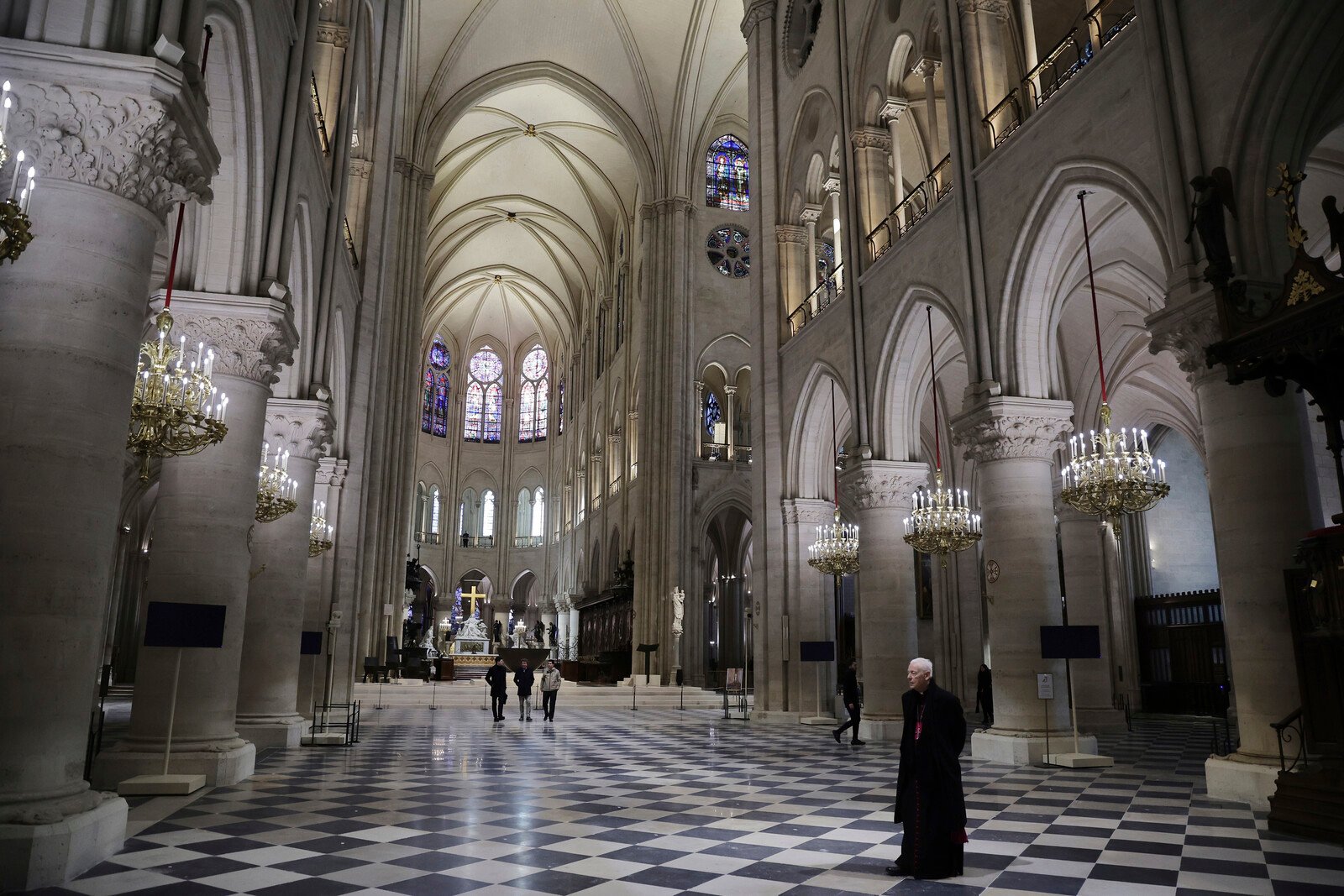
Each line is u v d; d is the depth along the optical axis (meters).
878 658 18.30
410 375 35.47
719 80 37.97
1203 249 10.04
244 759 10.63
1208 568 26.61
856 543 20.42
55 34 6.59
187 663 10.05
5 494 5.96
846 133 21.16
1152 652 26.58
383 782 10.58
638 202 43.78
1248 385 9.44
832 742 16.58
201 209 10.82
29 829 5.57
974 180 15.58
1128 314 21.41
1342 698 7.56
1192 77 10.59
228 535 10.47
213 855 6.56
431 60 36.00
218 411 10.22
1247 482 9.34
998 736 13.45
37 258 6.34
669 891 5.71
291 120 11.60
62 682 5.99
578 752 14.36
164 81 6.70
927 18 17.97
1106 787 10.48
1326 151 13.84
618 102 38.94
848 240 20.55
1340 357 7.59
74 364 6.30
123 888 5.58
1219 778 9.54
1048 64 14.71
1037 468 14.18
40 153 6.48
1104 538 27.11
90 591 6.24
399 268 35.62
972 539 16.72
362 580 28.70
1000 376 14.48
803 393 22.80
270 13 10.44
